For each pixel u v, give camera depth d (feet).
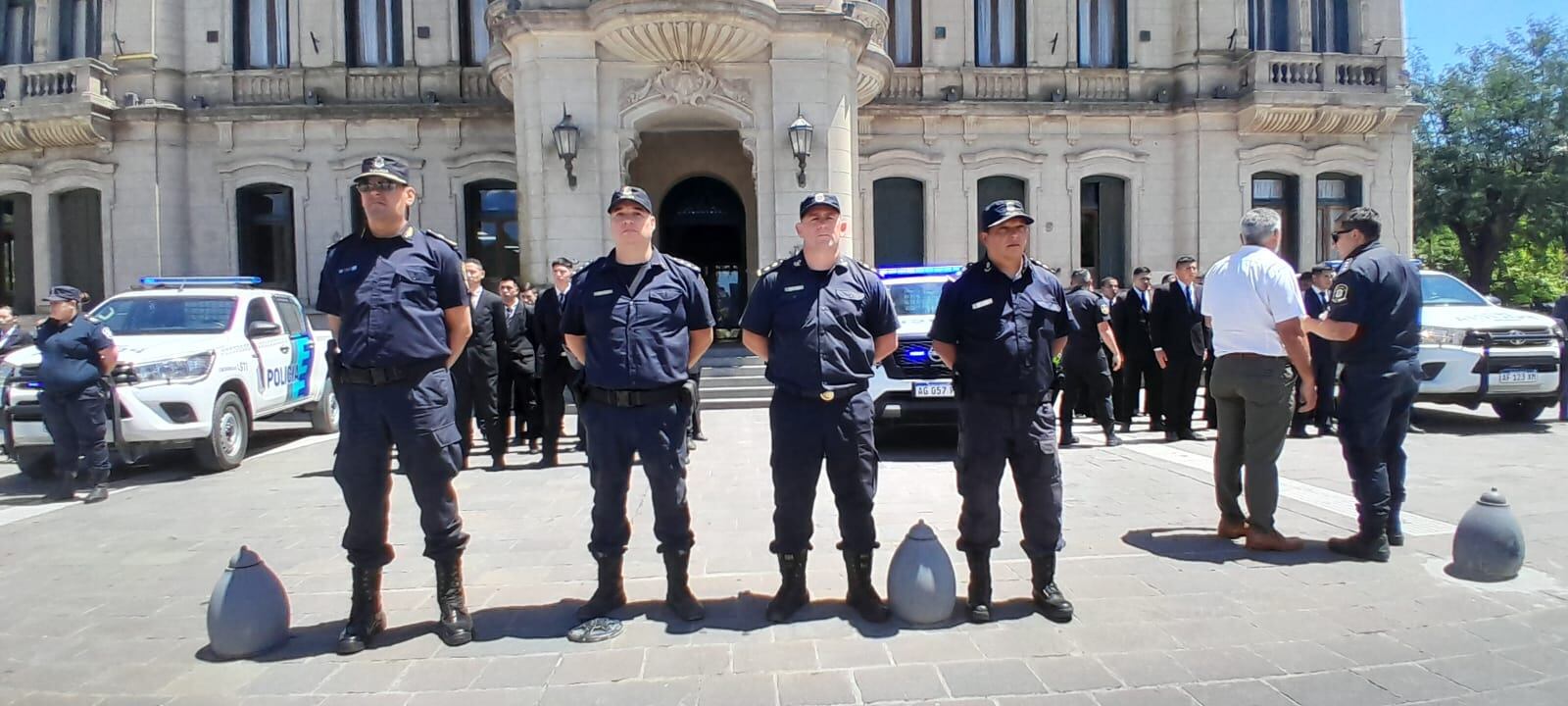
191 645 14.38
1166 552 18.42
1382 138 64.95
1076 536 19.71
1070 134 63.36
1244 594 15.87
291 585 17.35
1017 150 62.90
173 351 29.40
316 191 59.47
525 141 46.29
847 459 14.67
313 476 29.71
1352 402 17.90
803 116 46.29
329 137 59.47
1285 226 65.05
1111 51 65.31
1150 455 30.37
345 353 13.67
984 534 14.73
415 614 15.49
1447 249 125.08
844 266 15.19
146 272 58.23
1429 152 100.12
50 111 55.98
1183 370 33.01
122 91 58.54
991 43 63.98
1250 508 18.49
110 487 28.12
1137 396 37.09
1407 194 65.41
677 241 63.31
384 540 14.34
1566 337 34.60
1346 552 18.13
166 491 27.32
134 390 27.99
